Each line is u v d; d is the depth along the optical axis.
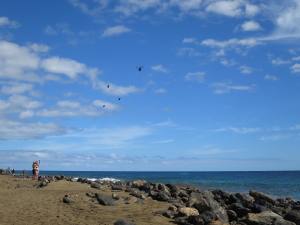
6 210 21.97
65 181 36.38
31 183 38.56
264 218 19.83
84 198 25.64
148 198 27.00
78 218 20.00
